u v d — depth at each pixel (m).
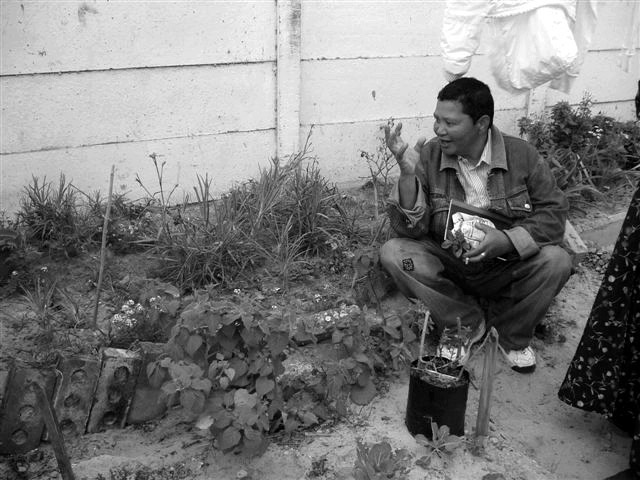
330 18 4.38
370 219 4.15
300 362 3.03
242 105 4.25
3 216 3.69
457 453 2.73
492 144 3.15
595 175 5.21
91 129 3.84
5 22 3.46
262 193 3.88
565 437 3.08
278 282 3.57
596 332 2.84
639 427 2.68
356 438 2.77
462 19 3.31
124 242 3.65
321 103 4.54
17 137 3.66
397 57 4.68
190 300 3.12
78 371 2.69
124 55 3.81
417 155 3.12
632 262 2.71
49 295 3.15
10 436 2.59
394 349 3.12
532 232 3.12
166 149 4.09
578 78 5.66
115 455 2.64
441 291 3.32
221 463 2.61
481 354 3.47
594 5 3.50
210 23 3.99
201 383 2.46
